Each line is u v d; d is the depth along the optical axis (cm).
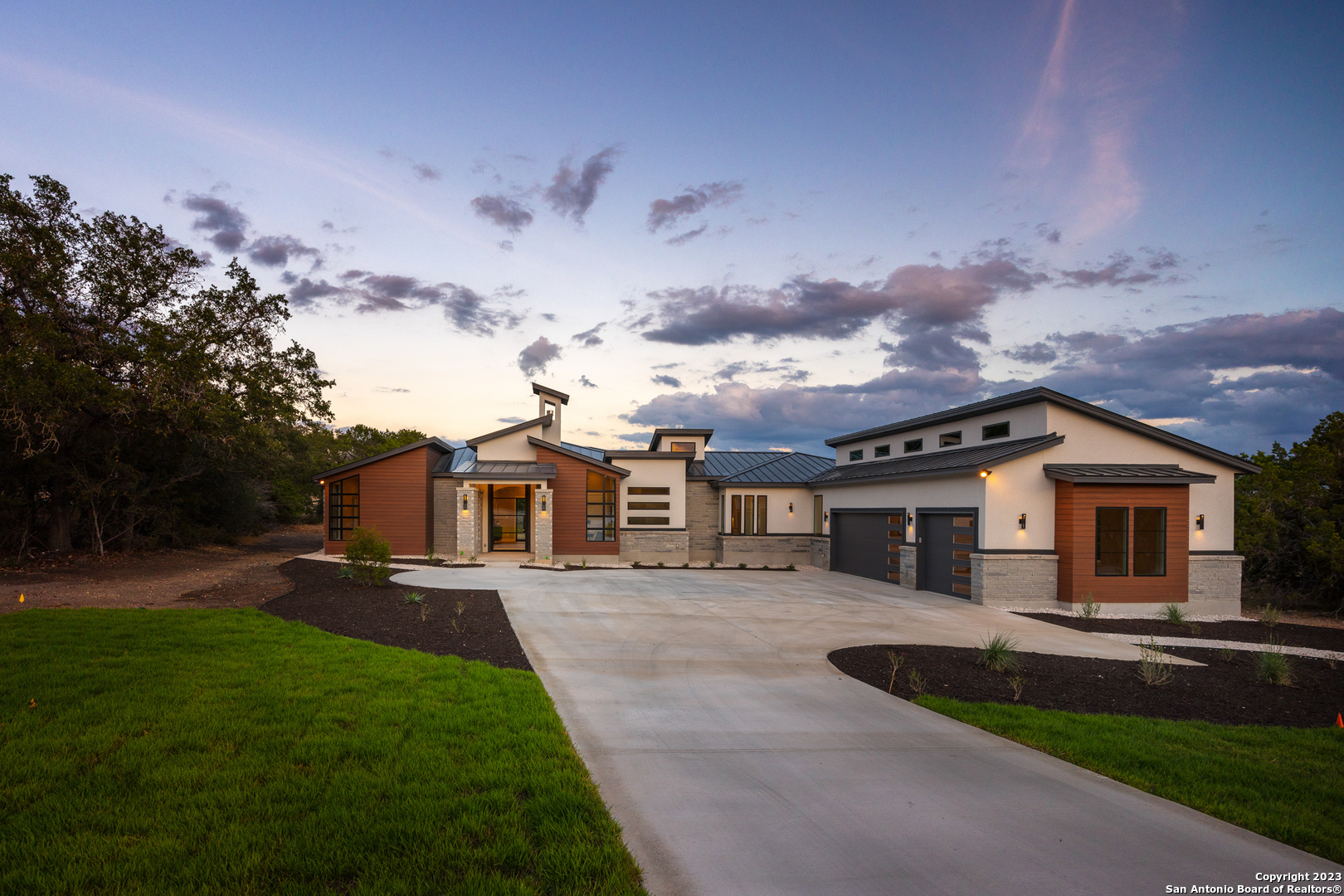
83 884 303
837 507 2195
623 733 567
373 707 576
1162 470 1509
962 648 994
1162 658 950
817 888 336
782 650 933
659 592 1480
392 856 334
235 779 421
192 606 1113
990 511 1463
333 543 2098
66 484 1934
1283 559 1772
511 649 873
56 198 1656
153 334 1673
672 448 2627
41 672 653
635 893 316
